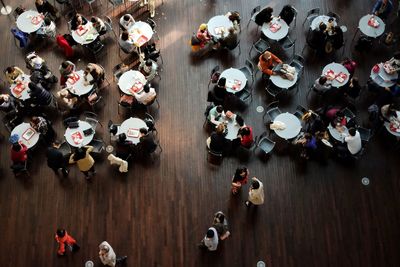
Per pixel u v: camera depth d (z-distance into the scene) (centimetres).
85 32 1387
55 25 1480
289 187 1233
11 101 1295
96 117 1330
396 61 1300
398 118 1237
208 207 1209
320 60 1409
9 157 1279
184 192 1229
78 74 1316
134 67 1405
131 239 1173
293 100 1345
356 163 1260
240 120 1221
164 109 1339
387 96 1311
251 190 1130
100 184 1241
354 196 1223
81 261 1150
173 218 1198
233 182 1169
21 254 1161
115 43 1450
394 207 1210
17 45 1448
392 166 1259
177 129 1310
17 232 1186
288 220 1193
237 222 1189
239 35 1451
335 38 1334
